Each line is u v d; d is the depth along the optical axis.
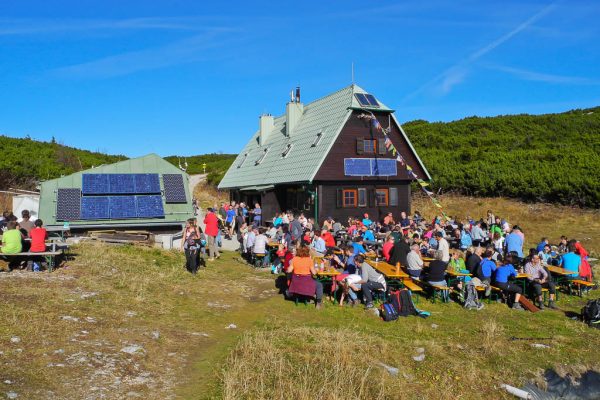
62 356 6.64
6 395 5.36
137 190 17.52
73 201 16.44
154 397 6.02
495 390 7.68
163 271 13.12
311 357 7.87
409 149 24.98
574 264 13.80
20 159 35.41
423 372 7.97
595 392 8.11
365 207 23.98
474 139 47.66
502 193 32.69
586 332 10.38
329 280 12.30
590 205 27.72
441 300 12.63
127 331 8.09
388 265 13.43
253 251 15.78
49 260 11.36
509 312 11.88
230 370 6.98
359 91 24.59
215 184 47.88
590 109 59.44
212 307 10.64
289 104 29.03
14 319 7.58
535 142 44.44
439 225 20.02
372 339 9.09
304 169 23.55
